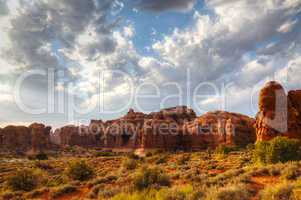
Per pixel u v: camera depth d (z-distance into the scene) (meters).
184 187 9.20
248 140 75.94
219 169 24.09
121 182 14.46
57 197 13.83
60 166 41.75
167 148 88.62
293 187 7.97
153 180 12.29
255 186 10.23
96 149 117.56
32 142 108.88
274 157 20.06
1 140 108.69
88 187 15.46
